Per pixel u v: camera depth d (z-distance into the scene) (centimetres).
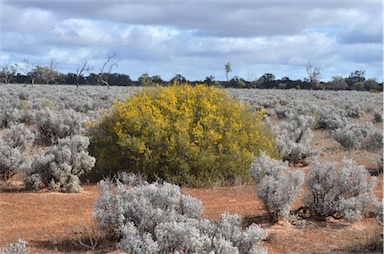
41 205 959
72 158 1160
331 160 1545
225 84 10506
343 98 5853
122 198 772
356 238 774
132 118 1280
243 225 829
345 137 1775
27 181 1094
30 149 1644
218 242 565
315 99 5456
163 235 598
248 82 10938
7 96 3969
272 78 11400
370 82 10931
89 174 1274
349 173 920
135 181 1115
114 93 5144
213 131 1263
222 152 1249
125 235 693
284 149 1512
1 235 766
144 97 1378
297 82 11056
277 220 846
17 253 629
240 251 604
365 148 1781
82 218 874
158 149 1228
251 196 1068
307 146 1689
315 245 740
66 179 1118
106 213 743
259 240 623
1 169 1132
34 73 9956
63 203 982
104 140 1338
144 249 573
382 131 1927
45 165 1123
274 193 842
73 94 4978
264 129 1436
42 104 3136
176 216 723
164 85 1548
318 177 897
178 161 1202
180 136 1216
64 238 755
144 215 707
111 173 1246
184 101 1366
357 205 866
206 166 1204
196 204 784
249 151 1316
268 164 963
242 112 1409
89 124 1384
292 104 4181
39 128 1870
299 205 972
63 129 1852
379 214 784
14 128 1583
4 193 1047
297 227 834
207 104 1326
